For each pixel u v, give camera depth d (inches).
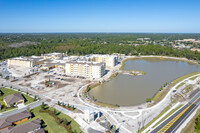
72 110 3978.8
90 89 5521.7
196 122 3528.5
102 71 7003.0
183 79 6614.2
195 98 4810.5
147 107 4195.4
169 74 7573.8
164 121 3548.2
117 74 7416.3
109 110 4013.3
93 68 6752.0
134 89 5575.8
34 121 3235.7
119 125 3395.7
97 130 3211.1
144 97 4891.7
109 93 5191.9
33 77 6712.6
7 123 3184.1
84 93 5059.1
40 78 6579.7
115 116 3747.5
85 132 3137.3
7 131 2970.0
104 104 4293.8
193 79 6614.2
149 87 5777.6
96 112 3656.5
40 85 5743.1
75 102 4434.1
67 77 6747.1
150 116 3757.4
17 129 2938.0
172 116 3767.2
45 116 3686.0
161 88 5393.7
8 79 6387.8
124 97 4886.8
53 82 5984.3
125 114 3841.0
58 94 4965.6
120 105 4340.6
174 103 4451.3
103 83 6166.3
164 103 4436.5
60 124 3368.6
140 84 6102.4
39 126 3144.7
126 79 6717.5
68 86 5679.1
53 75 7017.7
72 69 7150.6
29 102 4389.8
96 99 4722.0
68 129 3186.5
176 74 7588.6
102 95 5024.6
